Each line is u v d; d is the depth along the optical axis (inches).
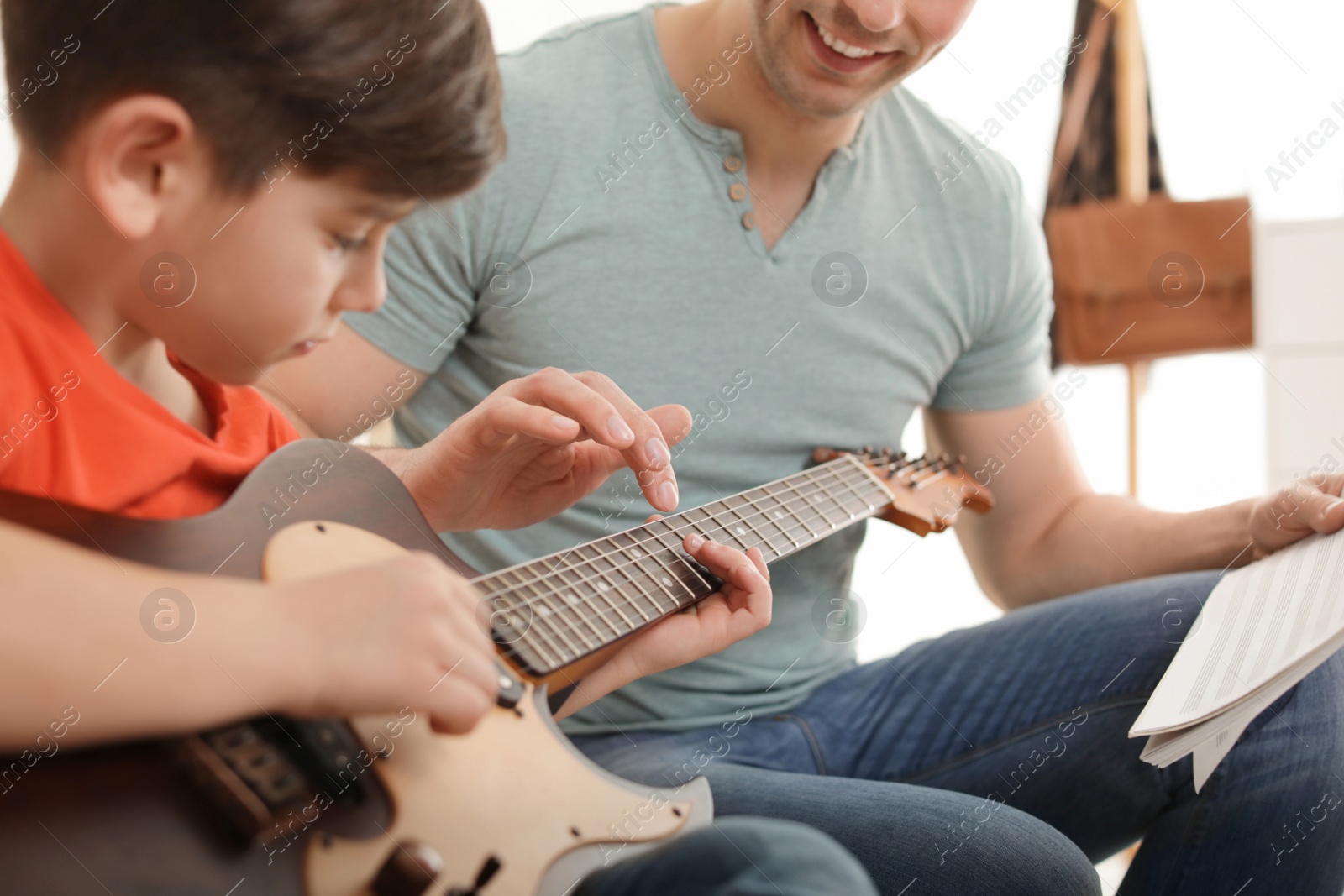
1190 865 33.6
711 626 29.0
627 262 41.3
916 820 29.3
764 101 40.4
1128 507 48.3
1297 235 92.5
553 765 21.7
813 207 42.3
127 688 16.3
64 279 22.8
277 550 22.1
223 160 22.0
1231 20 87.8
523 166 40.4
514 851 19.5
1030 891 27.7
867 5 36.4
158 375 25.9
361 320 39.7
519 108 41.1
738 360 42.3
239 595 18.2
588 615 25.6
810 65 38.3
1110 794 36.8
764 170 42.1
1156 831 35.1
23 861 15.8
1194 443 96.0
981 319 46.9
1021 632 39.7
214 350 24.1
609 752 36.0
